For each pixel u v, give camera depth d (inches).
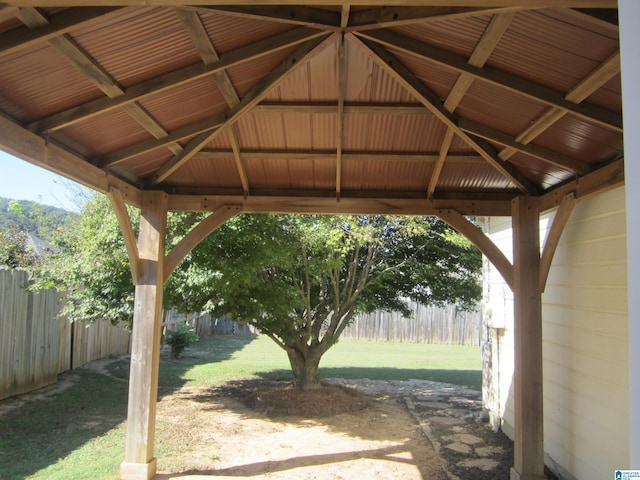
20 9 91.9
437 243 364.2
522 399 184.2
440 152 186.5
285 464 204.1
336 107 166.1
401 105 165.0
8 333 281.9
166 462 201.6
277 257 274.2
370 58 143.8
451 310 713.6
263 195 215.3
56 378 336.8
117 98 132.2
